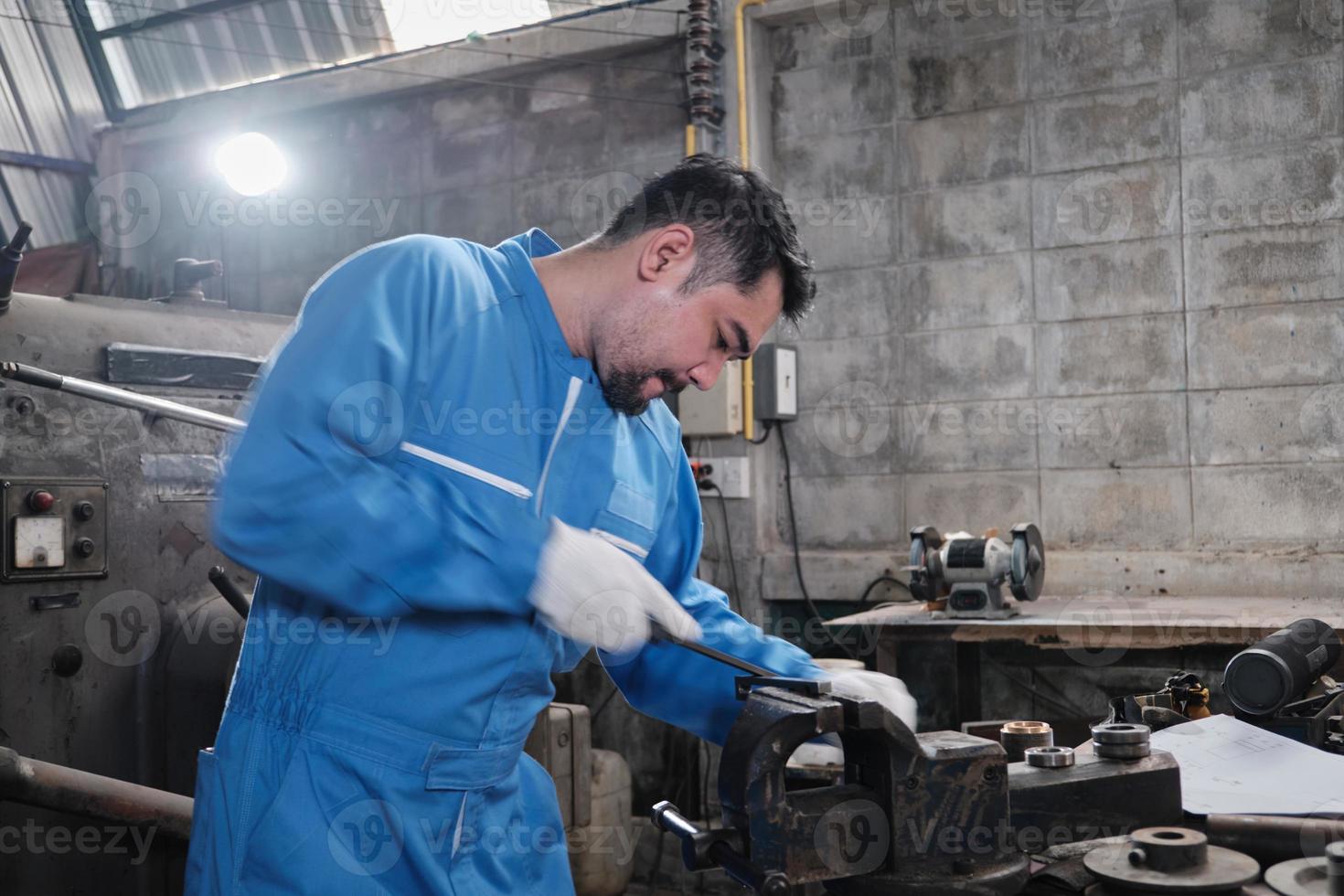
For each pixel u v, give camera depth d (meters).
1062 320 3.43
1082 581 3.35
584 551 1.00
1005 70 3.48
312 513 0.96
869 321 3.69
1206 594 3.19
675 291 1.11
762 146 3.77
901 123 3.63
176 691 2.14
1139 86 3.31
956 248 3.56
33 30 4.77
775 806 0.91
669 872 3.41
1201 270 3.25
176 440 2.19
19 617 1.95
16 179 4.76
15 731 1.95
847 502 3.71
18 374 1.72
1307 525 3.13
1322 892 0.85
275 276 4.55
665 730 3.69
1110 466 3.37
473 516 0.99
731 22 3.70
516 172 4.09
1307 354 3.13
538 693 1.24
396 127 4.32
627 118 3.89
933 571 3.00
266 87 4.51
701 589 1.32
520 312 1.15
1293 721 1.44
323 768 1.08
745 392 3.67
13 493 1.93
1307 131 3.12
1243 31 3.19
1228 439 3.23
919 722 3.47
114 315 2.15
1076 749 1.16
